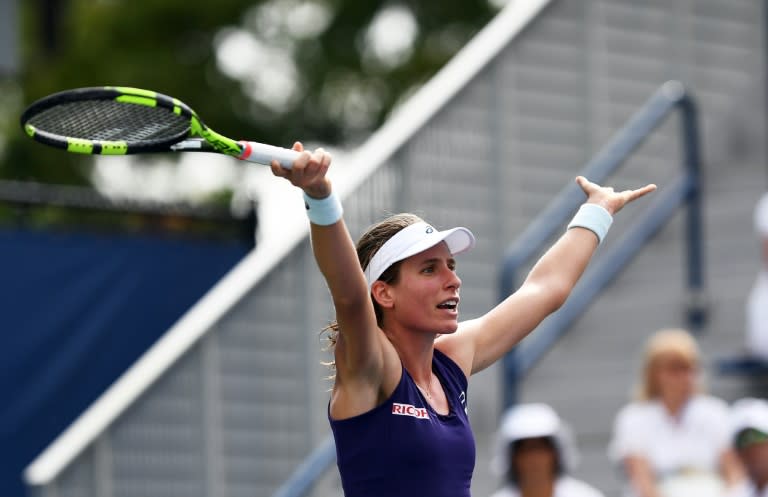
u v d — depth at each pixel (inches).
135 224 1706.4
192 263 1712.6
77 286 1651.1
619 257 1643.7
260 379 1445.6
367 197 1472.7
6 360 1610.5
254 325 1446.9
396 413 630.5
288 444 1445.6
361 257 666.2
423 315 647.8
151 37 3112.7
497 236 1582.2
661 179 1739.7
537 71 1660.9
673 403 1242.0
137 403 1407.5
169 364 1409.9
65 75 3051.2
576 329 1614.2
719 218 1659.7
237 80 3144.7
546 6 1683.1
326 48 3181.6
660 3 1791.3
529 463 1125.1
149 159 3166.8
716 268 1609.3
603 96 1723.7
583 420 1528.1
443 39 3216.0
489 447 1505.9
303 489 1357.0
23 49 2984.7
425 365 659.4
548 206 1641.2
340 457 637.3
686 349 1249.4
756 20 1866.4
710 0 1836.9
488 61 1606.8
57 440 1624.0
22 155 3041.3
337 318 617.6
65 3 2349.9
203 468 1422.2
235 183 3196.4
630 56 1758.1
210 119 3107.8
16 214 1675.7
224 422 1430.9
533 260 1601.9
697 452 1235.2
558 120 1670.8
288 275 1461.6
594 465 1498.5
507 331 712.4
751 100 1802.4
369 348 619.2
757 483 1140.5
